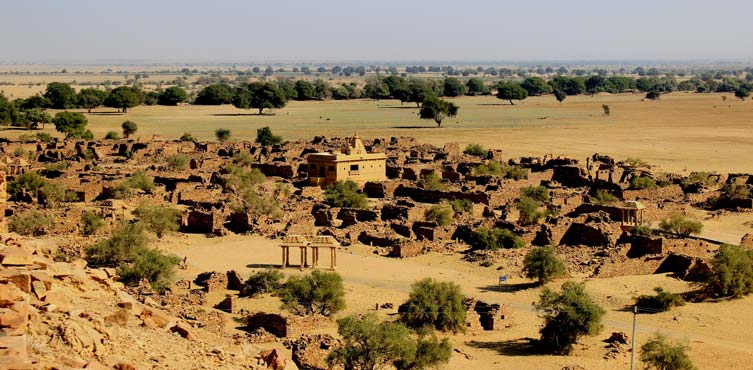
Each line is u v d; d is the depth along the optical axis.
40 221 119.38
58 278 38.06
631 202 138.88
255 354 39.16
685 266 105.75
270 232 128.88
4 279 31.66
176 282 95.12
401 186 169.25
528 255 102.62
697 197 164.00
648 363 72.69
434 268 109.44
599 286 99.94
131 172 182.25
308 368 66.12
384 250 119.19
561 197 159.00
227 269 106.12
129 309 37.50
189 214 130.88
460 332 82.44
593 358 75.75
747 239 123.94
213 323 75.19
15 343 26.23
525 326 85.69
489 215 145.62
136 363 31.48
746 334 84.38
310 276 91.81
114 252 101.69
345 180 173.12
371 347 67.31
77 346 30.22
